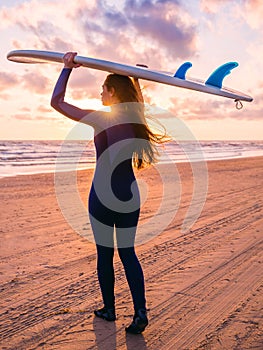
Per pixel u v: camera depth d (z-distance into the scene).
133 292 3.02
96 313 3.35
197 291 3.87
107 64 2.81
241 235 6.07
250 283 4.04
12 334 3.06
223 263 4.70
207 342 2.91
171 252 5.23
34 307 3.55
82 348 2.85
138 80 3.00
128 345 2.89
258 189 11.96
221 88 2.96
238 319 3.26
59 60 2.99
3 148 45.00
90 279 4.25
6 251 5.30
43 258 5.01
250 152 49.97
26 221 7.24
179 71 2.80
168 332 3.08
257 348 2.81
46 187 12.30
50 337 3.01
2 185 12.58
